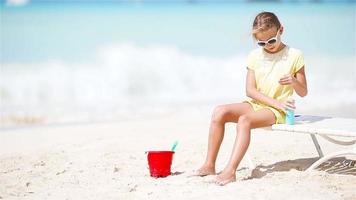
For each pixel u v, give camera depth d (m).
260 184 5.02
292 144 6.95
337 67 18.95
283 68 5.58
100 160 6.35
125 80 17.89
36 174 5.80
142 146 7.13
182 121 9.56
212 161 5.42
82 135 8.34
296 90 5.42
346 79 16.45
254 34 5.46
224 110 5.34
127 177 5.57
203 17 33.25
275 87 5.59
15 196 5.02
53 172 5.88
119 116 11.45
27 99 15.16
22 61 21.91
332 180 5.17
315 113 10.34
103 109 13.02
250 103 5.52
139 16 33.44
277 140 7.22
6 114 12.45
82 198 4.86
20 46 25.27
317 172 5.40
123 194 4.93
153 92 16.44
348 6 37.31
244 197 4.64
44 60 22.08
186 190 4.91
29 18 31.50
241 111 5.38
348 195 4.66
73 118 11.52
